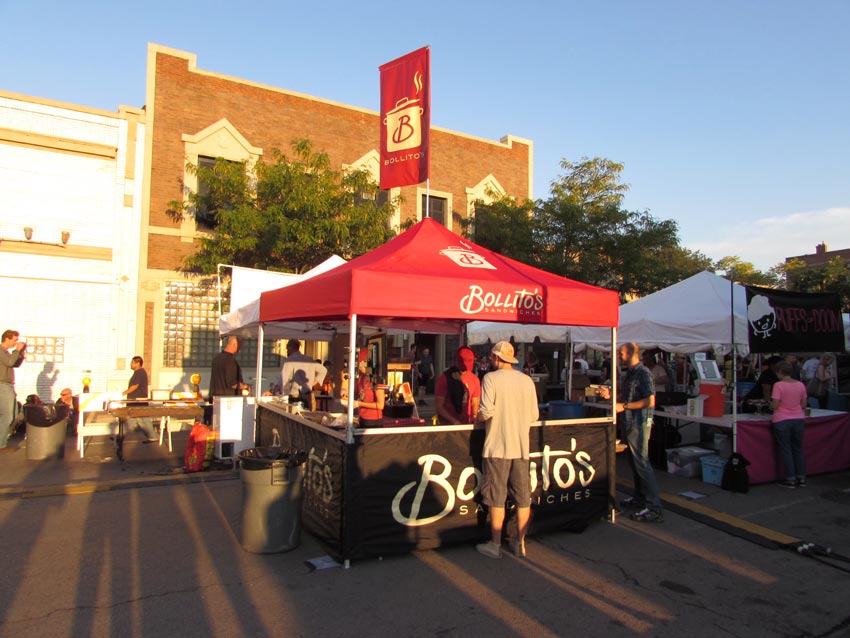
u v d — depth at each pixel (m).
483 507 5.44
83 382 12.47
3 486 7.60
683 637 3.92
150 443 11.23
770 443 8.18
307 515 5.76
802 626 4.12
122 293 13.99
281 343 16.31
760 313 8.04
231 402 9.02
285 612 4.12
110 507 6.69
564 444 5.92
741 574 5.01
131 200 14.16
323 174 14.33
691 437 12.16
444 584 4.63
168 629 3.86
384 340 11.48
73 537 5.64
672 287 10.32
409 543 5.09
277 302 6.64
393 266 5.31
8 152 12.89
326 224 13.62
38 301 13.12
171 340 14.64
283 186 13.82
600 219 18.11
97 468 8.82
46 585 4.52
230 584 4.56
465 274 5.50
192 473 8.42
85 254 13.60
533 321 5.68
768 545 5.68
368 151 17.58
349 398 4.86
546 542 5.68
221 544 5.45
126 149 14.12
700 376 9.00
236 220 13.14
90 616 4.02
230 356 9.51
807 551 5.49
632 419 6.59
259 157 15.83
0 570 4.81
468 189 19.62
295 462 5.25
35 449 9.37
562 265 17.80
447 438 5.28
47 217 13.23
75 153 13.57
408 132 7.96
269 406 7.46
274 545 5.16
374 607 4.22
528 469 5.27
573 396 13.64
